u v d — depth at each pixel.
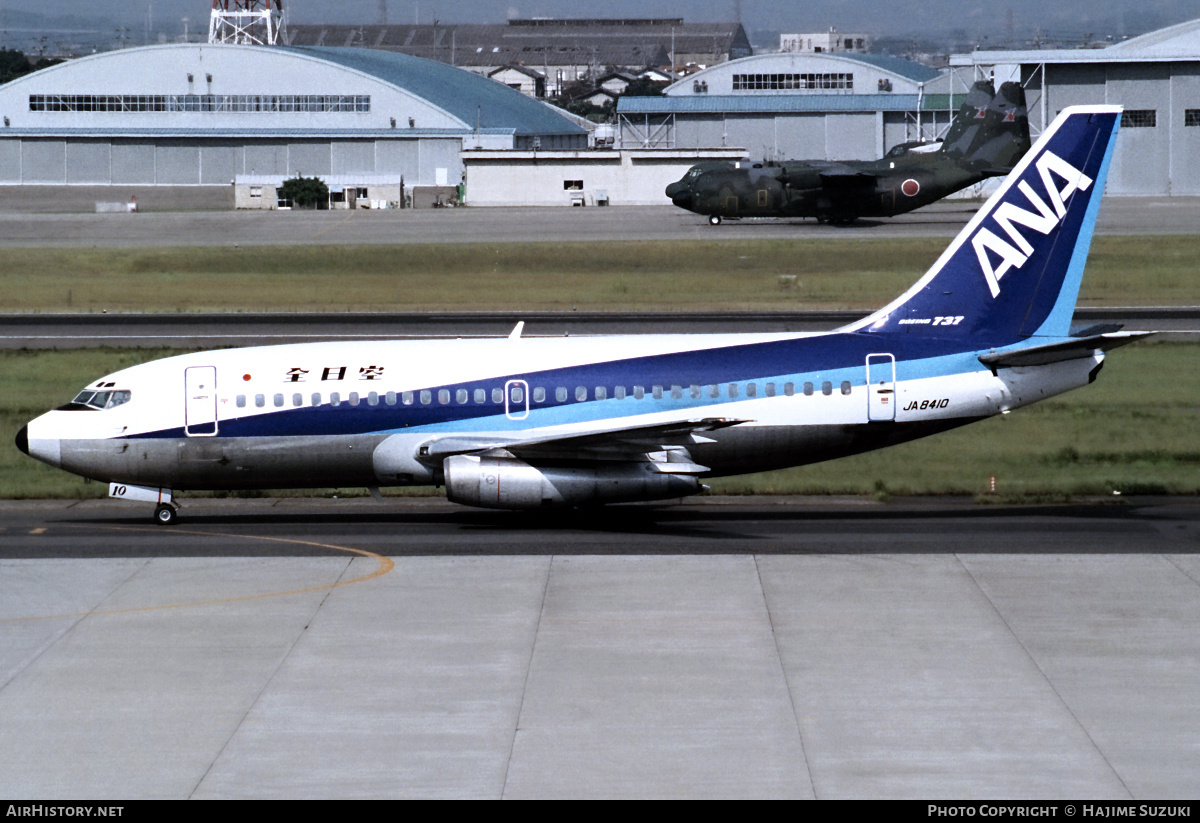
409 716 97.19
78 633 115.19
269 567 136.62
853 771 88.06
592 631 114.94
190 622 118.00
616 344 162.38
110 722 96.50
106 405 158.00
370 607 122.00
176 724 96.12
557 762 89.62
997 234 161.50
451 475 152.00
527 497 152.62
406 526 159.50
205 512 170.12
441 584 129.38
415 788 86.00
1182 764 89.00
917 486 179.62
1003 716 96.69
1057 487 177.00
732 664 106.88
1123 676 104.06
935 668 105.94
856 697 100.19
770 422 159.50
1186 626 115.38
